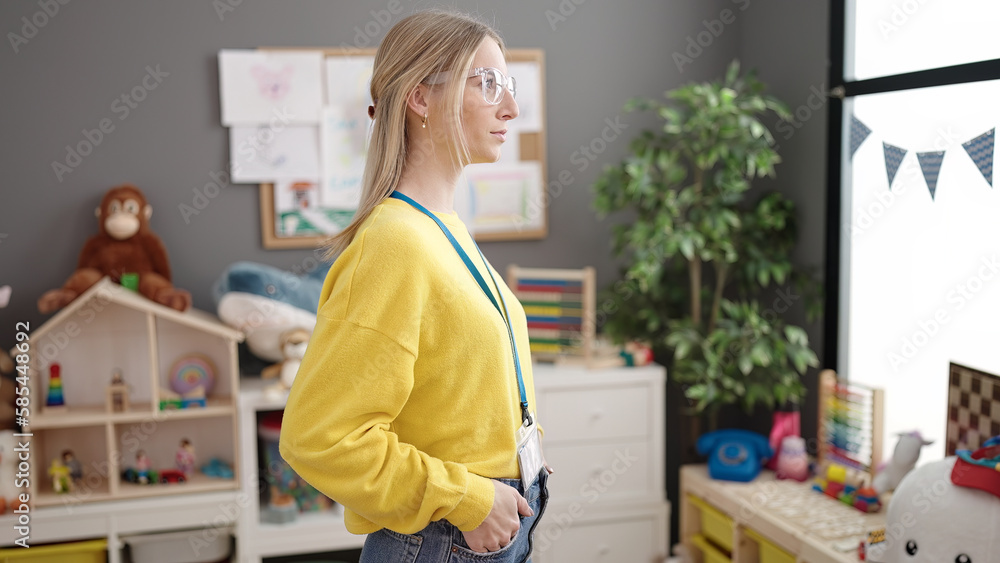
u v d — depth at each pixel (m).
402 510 0.96
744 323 2.55
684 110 2.91
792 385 2.48
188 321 2.29
